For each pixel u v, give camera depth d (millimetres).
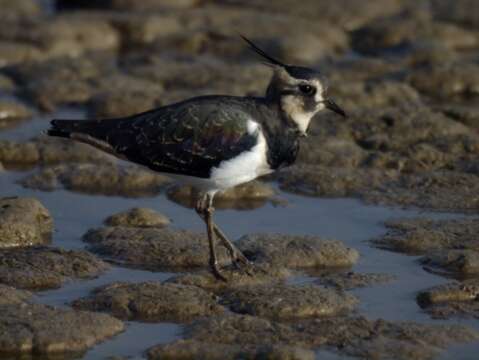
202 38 25891
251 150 13391
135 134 13586
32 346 11492
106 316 12148
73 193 16922
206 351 11453
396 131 19594
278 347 11367
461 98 22781
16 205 15008
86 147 18625
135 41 26328
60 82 22125
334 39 26156
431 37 26266
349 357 11422
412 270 14016
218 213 16203
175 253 14211
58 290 13148
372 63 24141
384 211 16281
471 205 16406
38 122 20422
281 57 24797
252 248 14414
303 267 14055
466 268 13938
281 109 13641
